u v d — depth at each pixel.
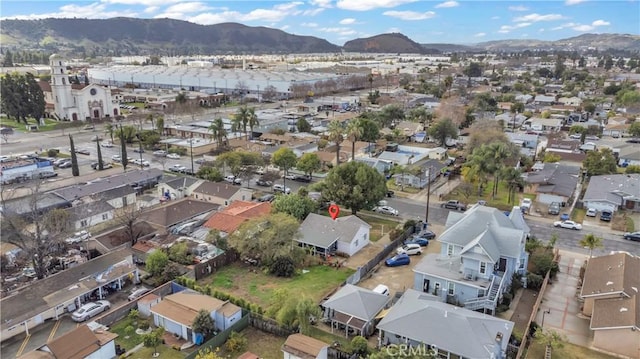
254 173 91.50
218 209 74.56
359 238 62.59
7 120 159.75
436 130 121.50
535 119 147.75
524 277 52.66
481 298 46.03
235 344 41.56
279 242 56.62
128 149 121.75
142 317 46.97
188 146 118.12
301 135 131.62
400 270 56.84
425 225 69.00
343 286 50.31
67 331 44.41
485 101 175.25
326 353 39.16
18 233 54.62
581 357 40.06
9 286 52.84
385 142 124.12
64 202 73.56
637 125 126.88
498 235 51.81
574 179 85.94
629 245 63.34
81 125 150.12
